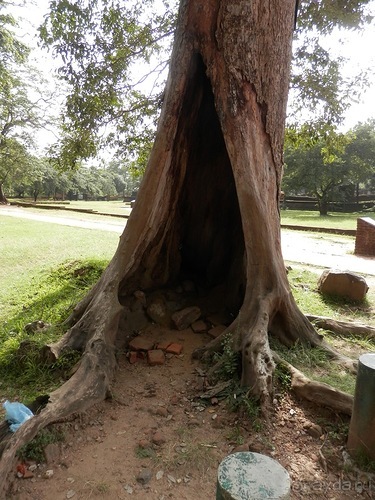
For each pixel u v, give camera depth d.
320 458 2.91
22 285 7.82
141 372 4.22
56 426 3.13
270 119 4.77
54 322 5.42
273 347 4.35
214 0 4.51
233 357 3.95
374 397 2.78
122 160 10.83
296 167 28.73
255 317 4.21
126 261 4.87
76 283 7.39
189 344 4.75
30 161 32.78
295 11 5.48
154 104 9.12
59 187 47.75
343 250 12.59
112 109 8.99
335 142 9.69
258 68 4.61
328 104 9.09
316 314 6.10
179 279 5.99
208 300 5.59
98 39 8.27
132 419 3.42
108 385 3.69
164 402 3.68
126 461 2.90
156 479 2.74
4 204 33.72
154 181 4.81
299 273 8.57
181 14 4.73
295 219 25.17
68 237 13.32
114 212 25.31
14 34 14.17
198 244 6.09
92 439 3.15
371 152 27.25
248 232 4.48
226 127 4.53
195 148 5.49
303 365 4.16
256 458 1.80
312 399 3.42
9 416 3.14
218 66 4.54
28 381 4.09
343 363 4.25
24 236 13.41
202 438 3.16
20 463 2.81
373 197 34.81
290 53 5.07
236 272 5.47
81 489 2.64
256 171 4.52
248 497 1.55
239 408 3.39
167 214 5.21
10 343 4.86
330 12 8.09
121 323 4.94
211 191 5.87
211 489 2.66
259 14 4.57
